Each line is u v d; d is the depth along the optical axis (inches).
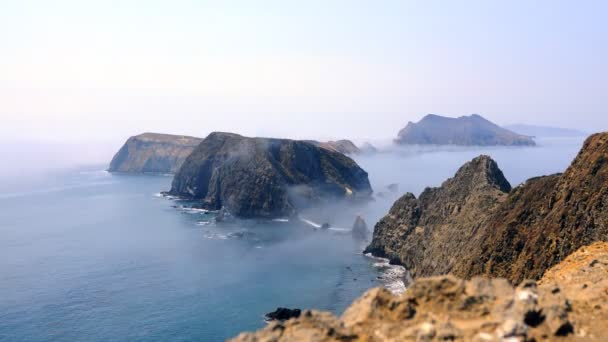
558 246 2770.7
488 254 3494.1
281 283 4808.1
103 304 4229.8
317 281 4869.6
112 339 3506.4
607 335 834.8
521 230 3378.4
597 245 1659.7
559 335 829.8
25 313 4023.1
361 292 4495.6
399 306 896.9
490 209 4313.5
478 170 5177.2
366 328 848.9
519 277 2972.4
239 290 4594.0
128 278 5014.8
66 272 5246.1
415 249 5260.8
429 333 782.5
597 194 2694.4
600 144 3073.3
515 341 772.6
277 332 836.6
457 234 4495.6
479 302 893.8
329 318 868.6
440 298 911.7
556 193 3238.2
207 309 4094.5
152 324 3777.1
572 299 1045.8
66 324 3784.5
